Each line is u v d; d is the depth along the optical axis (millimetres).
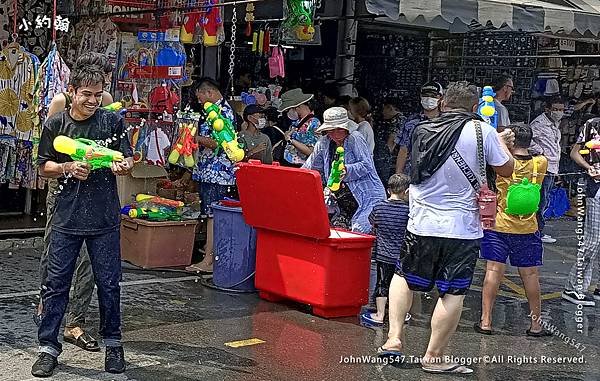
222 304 6566
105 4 8078
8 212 9203
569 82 13016
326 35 11039
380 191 6656
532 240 6133
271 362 5230
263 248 6660
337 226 6738
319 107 10273
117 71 7867
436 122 5023
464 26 9672
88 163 4465
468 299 7379
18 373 4727
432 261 5090
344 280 6250
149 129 7609
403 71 11602
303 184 5941
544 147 10492
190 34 7453
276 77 9875
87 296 5285
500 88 8836
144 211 7648
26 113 7766
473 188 4992
